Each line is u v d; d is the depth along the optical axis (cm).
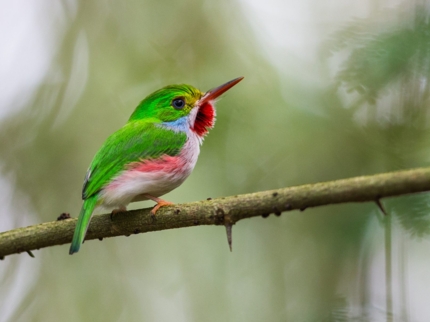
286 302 1006
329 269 911
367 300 732
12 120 1129
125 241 1112
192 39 1128
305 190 552
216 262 1080
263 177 1027
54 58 1164
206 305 1050
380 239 789
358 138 872
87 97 1132
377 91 704
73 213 1097
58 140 1116
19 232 725
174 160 786
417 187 493
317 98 1002
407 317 678
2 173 1112
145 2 1159
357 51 708
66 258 1088
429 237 611
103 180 743
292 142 1017
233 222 603
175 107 865
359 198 522
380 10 728
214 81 1089
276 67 1080
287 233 1059
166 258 1100
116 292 1069
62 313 1044
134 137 782
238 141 1038
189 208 659
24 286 1064
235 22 1136
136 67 1138
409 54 673
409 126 700
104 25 1168
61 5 1188
